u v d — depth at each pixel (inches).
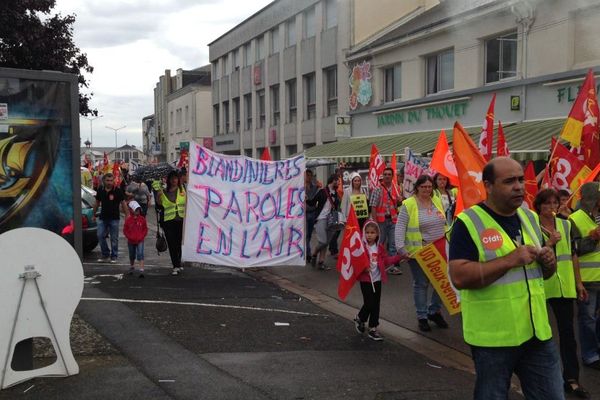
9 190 212.8
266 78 1300.4
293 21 1176.2
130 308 298.7
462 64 684.7
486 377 131.7
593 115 298.5
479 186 203.6
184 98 1996.8
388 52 818.8
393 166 493.7
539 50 581.0
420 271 279.4
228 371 209.5
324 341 256.1
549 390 131.6
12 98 211.5
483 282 128.0
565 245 199.0
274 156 1299.2
